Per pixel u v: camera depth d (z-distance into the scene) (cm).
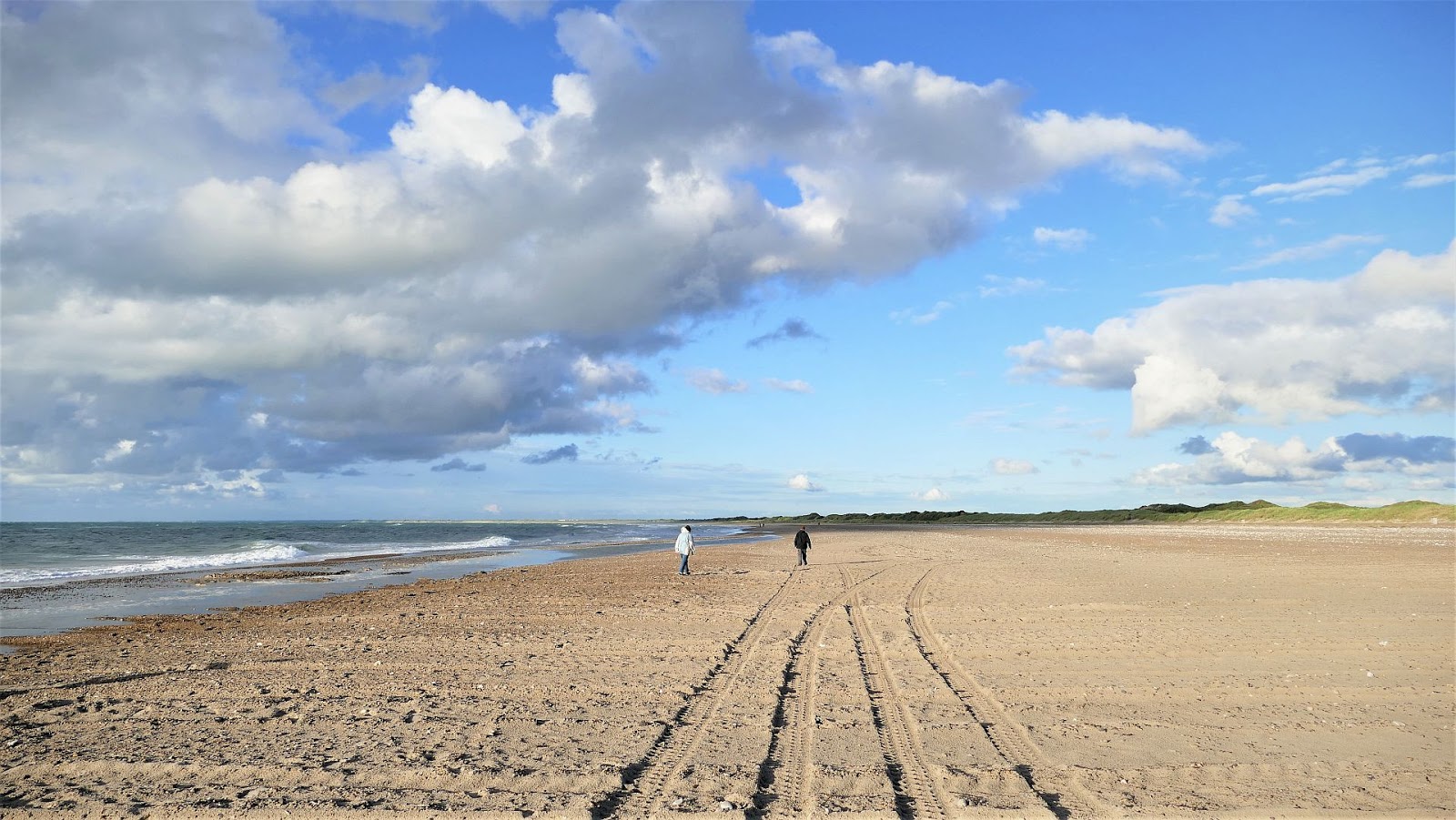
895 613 1655
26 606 2073
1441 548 3472
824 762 723
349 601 2095
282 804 631
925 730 819
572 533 10000
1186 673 1059
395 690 1014
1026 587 2131
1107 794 647
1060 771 700
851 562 3338
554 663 1178
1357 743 771
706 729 830
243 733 829
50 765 729
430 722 860
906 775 693
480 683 1046
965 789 656
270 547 5659
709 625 1530
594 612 1753
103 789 672
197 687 1049
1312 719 851
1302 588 2005
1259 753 743
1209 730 814
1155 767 705
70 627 1683
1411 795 638
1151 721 848
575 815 605
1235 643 1259
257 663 1221
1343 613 1556
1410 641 1267
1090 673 1070
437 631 1512
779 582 2447
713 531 11000
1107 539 5422
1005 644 1273
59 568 3541
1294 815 603
